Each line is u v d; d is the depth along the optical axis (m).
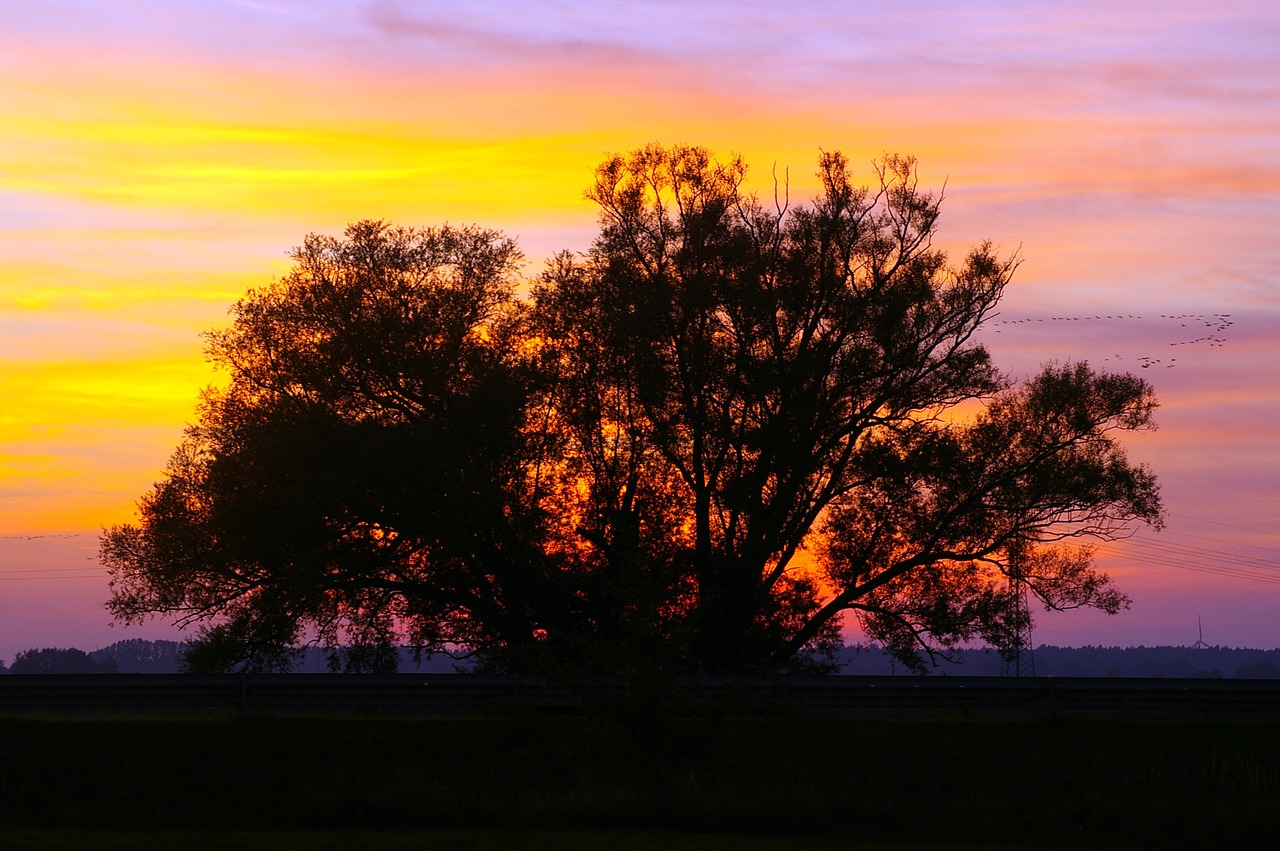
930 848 21.02
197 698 26.19
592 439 38.44
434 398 36.25
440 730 25.98
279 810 22.62
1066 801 24.06
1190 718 29.20
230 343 36.50
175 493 35.69
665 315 37.75
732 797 22.50
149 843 19.38
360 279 36.69
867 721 27.41
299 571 34.62
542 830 21.61
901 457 37.44
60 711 26.97
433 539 35.12
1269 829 22.42
